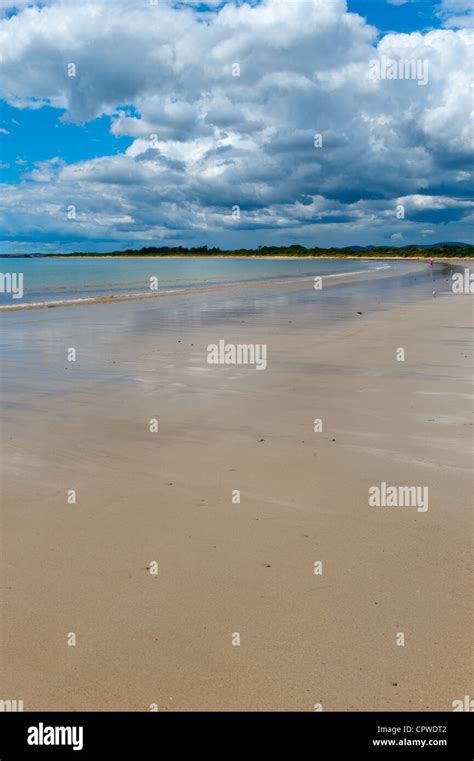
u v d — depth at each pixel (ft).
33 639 9.94
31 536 13.41
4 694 8.84
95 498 15.52
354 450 19.30
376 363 34.55
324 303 77.05
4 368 33.47
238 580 11.62
